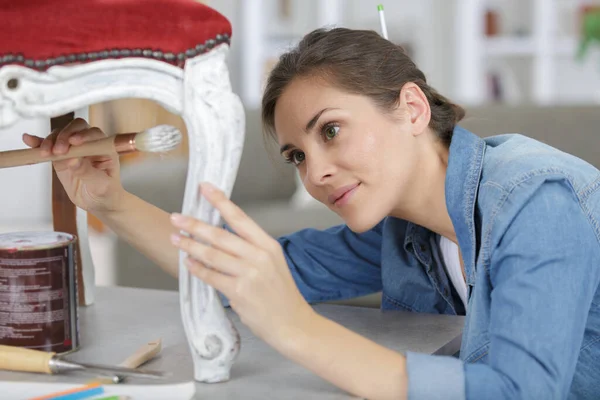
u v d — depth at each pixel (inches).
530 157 37.2
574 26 169.3
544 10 163.6
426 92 42.5
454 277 45.7
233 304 29.3
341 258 47.8
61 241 33.3
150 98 28.5
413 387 29.8
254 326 29.4
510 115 98.8
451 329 38.6
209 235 28.7
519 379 30.5
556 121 97.4
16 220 166.9
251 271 28.7
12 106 26.2
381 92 38.9
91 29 26.9
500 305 32.6
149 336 36.6
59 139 33.3
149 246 39.1
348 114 38.1
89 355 33.8
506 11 172.1
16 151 34.1
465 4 166.4
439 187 41.6
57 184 41.3
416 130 40.1
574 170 37.4
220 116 29.6
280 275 29.3
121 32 27.4
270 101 40.4
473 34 166.4
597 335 38.4
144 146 31.3
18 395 29.2
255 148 113.7
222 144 29.7
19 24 25.8
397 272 46.5
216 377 30.7
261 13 167.0
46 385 29.6
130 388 29.1
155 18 27.9
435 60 171.9
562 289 32.5
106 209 38.6
